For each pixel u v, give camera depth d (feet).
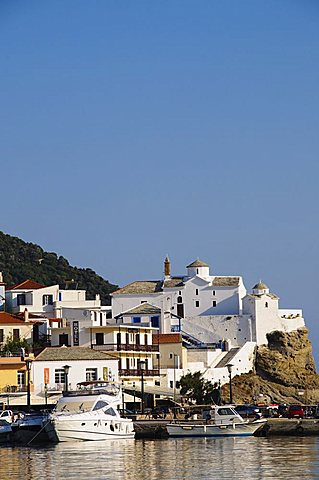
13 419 468.75
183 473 332.80
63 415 437.17
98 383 529.86
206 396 623.77
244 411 528.22
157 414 524.52
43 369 578.66
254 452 392.47
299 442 436.35
